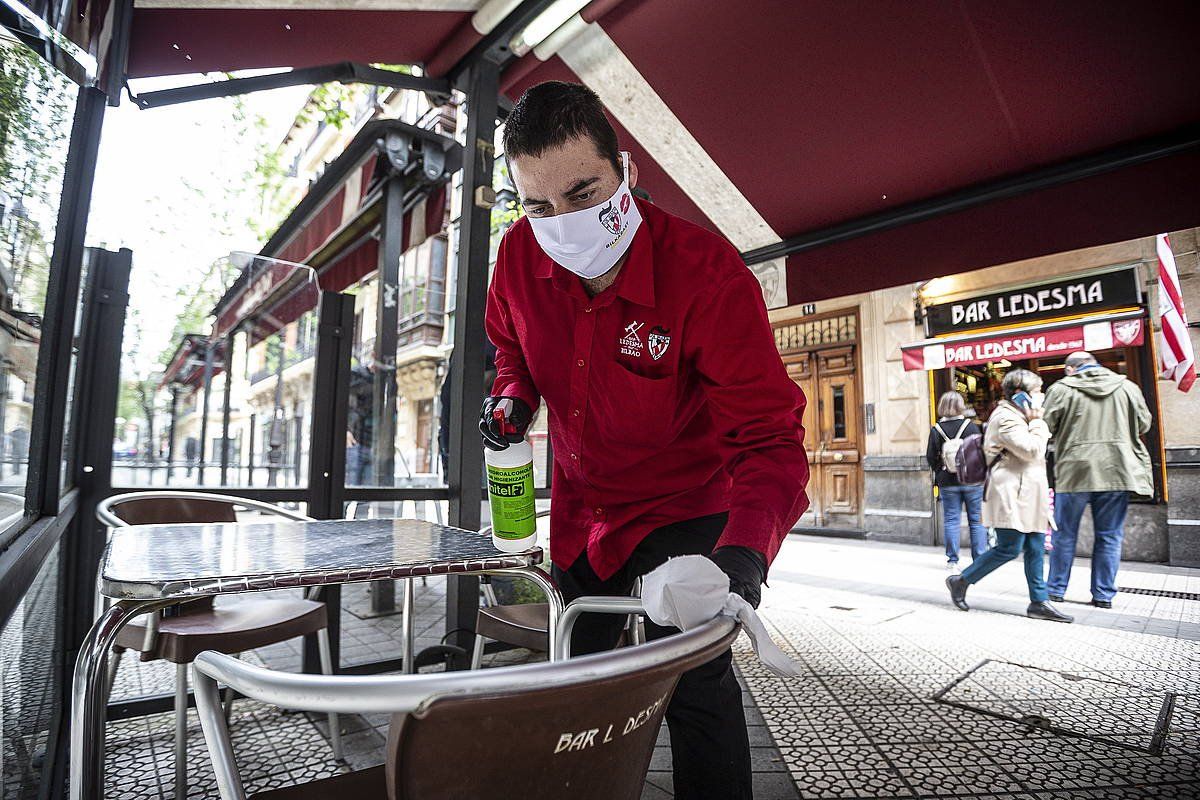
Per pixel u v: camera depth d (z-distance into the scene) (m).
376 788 0.97
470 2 2.91
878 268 3.56
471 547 1.44
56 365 1.83
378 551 1.35
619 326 1.42
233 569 1.09
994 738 2.49
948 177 3.23
